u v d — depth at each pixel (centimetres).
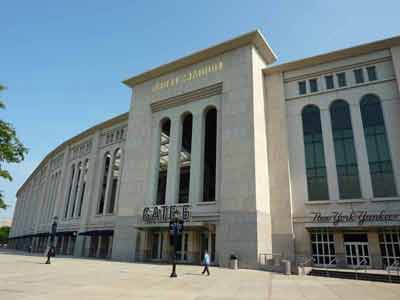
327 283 1534
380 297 1115
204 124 3019
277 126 2852
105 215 3753
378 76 2577
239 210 2455
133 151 3425
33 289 1091
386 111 2473
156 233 3008
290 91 2933
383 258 2231
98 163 4247
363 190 2394
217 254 2458
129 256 2980
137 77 3638
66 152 5141
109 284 1286
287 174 2681
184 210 2766
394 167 2333
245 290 1230
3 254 3703
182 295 1063
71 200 4519
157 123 3375
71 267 2084
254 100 2709
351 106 2619
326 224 2427
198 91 3084
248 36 2831
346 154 2545
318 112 2766
